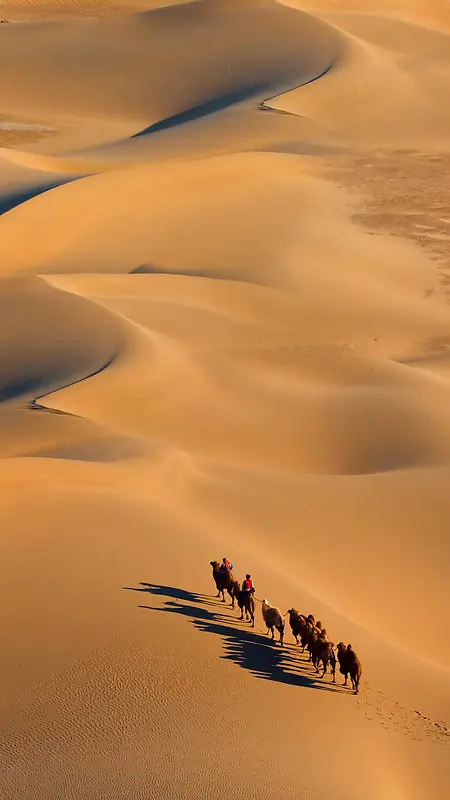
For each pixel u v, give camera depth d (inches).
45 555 3006.9
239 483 4276.6
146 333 6545.3
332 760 2154.3
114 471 3964.1
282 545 3713.1
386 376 6432.1
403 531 4005.9
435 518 4114.2
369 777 2111.2
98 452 4480.8
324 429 5477.4
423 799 2126.0
